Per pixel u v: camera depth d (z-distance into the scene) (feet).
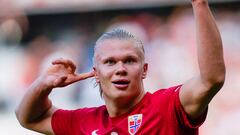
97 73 31.91
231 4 92.79
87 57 88.43
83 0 97.04
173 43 86.94
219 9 92.94
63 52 92.12
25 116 34.91
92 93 82.94
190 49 85.46
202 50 28.37
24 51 94.17
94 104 82.89
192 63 84.38
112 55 30.86
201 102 28.89
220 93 79.10
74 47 93.09
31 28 98.22
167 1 93.09
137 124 30.99
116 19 96.12
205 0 28.55
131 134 30.99
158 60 85.87
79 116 33.76
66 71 32.91
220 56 28.35
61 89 84.07
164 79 84.38
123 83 30.78
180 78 83.97
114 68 30.81
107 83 31.07
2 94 89.66
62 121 34.22
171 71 84.64
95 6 96.63
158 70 85.15
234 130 77.51
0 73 90.89
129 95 30.91
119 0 95.71
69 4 97.45
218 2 92.99
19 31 97.60
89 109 34.01
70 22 97.71
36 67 91.15
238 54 83.97
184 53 85.35
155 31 91.09
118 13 96.73
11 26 97.66
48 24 98.17
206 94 28.60
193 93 28.96
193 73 83.82
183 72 84.17
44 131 34.83
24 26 97.81
